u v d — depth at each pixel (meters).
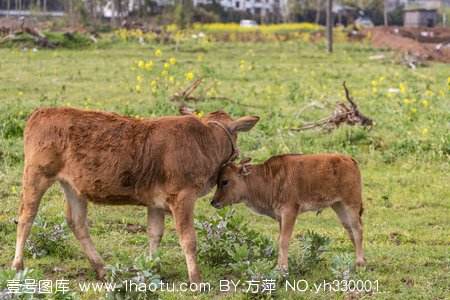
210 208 16.39
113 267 10.86
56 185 17.56
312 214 16.14
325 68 47.53
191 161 11.52
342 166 12.37
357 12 120.44
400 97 31.08
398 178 18.95
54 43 56.34
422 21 106.88
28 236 12.57
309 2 117.00
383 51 61.22
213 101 29.20
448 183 18.66
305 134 22.97
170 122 11.64
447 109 25.34
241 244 12.59
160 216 12.19
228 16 115.44
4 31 59.22
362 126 23.14
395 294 11.59
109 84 35.78
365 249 13.79
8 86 34.16
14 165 19.25
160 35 65.94
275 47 64.12
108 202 11.71
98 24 82.00
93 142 11.52
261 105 29.94
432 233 15.12
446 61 53.81
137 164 11.45
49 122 11.68
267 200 12.30
